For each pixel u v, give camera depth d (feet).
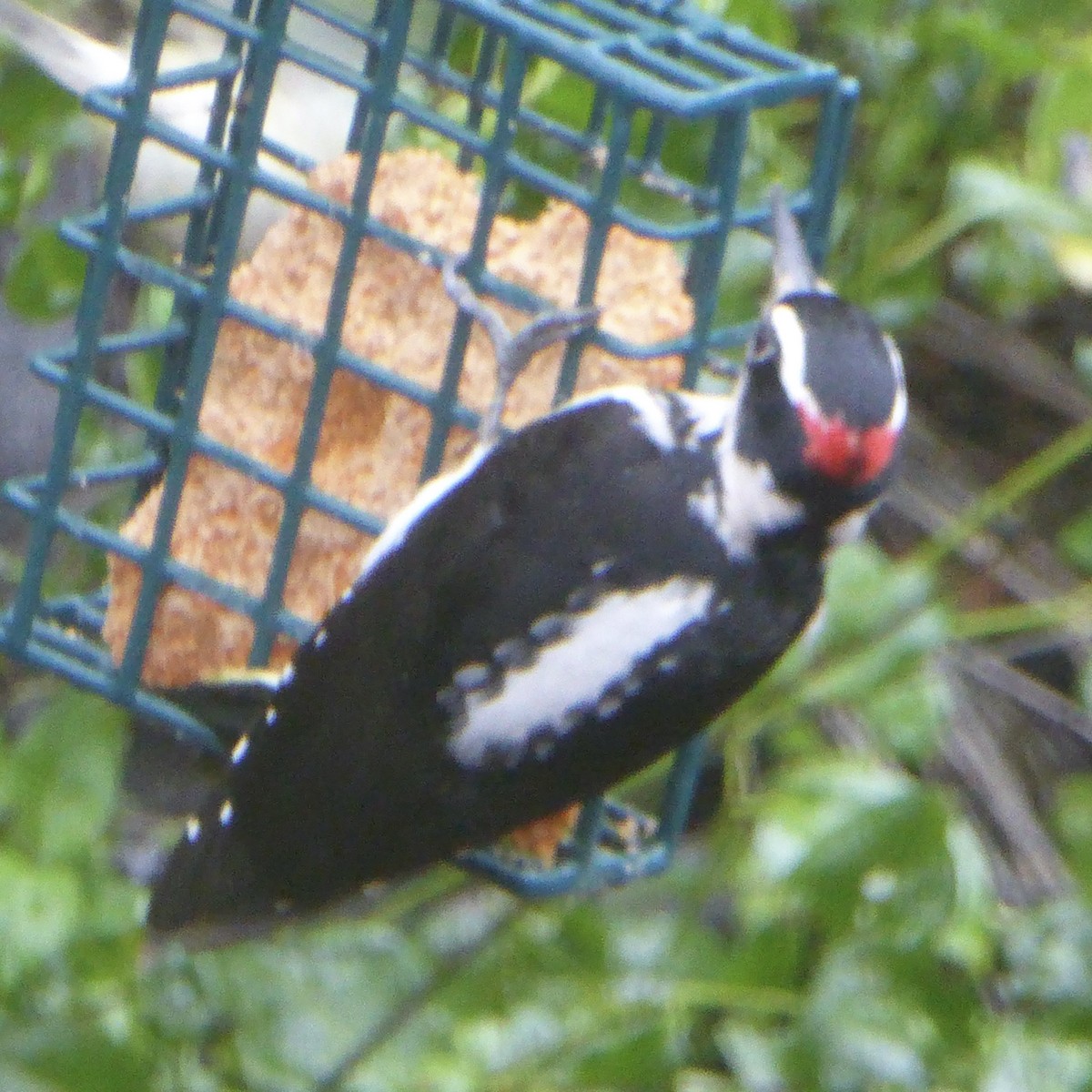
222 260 23.27
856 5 27.86
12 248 29.50
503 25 22.21
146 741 27.25
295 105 27.09
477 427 23.20
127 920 23.02
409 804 21.38
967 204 26.53
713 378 25.38
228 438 23.98
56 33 26.50
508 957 24.39
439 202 23.62
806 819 23.66
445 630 21.16
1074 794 26.91
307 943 23.84
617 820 25.11
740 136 22.41
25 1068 22.33
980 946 24.00
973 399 33.53
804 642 24.52
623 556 20.95
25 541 29.76
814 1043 23.43
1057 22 27.84
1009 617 27.02
